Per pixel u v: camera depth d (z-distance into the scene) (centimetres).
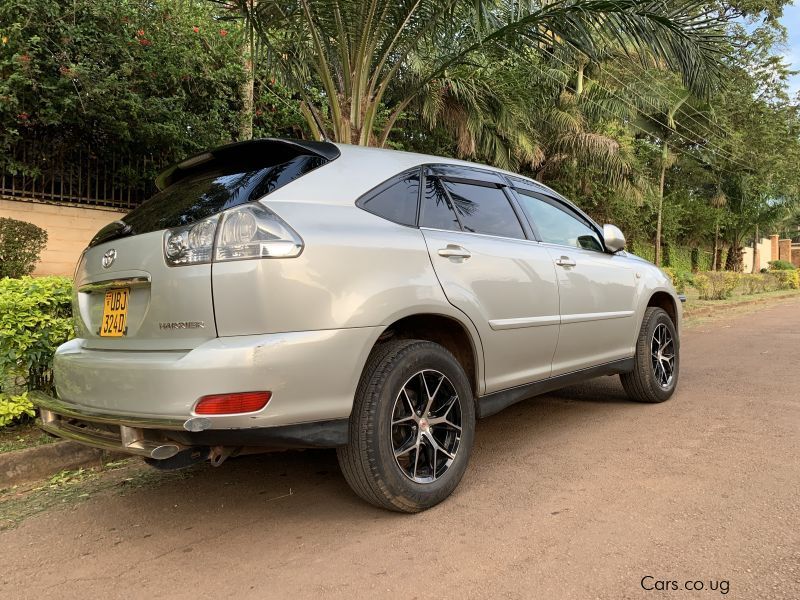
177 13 884
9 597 232
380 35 682
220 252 244
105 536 284
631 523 277
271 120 1088
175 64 878
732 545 254
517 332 353
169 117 870
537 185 429
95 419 258
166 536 282
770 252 4562
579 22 641
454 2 658
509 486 327
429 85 1135
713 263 2855
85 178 969
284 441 248
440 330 334
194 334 246
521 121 1380
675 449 381
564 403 517
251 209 252
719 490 312
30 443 380
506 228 375
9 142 836
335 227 270
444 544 263
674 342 526
